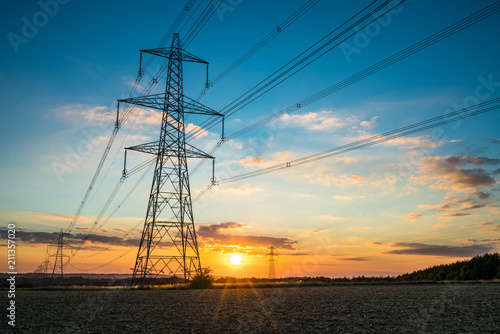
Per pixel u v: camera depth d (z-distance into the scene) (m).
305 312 31.27
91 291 58.38
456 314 29.17
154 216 61.22
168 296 47.38
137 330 23.75
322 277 89.56
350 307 34.44
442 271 132.50
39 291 59.44
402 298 42.44
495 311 30.45
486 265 112.75
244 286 65.25
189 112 61.38
